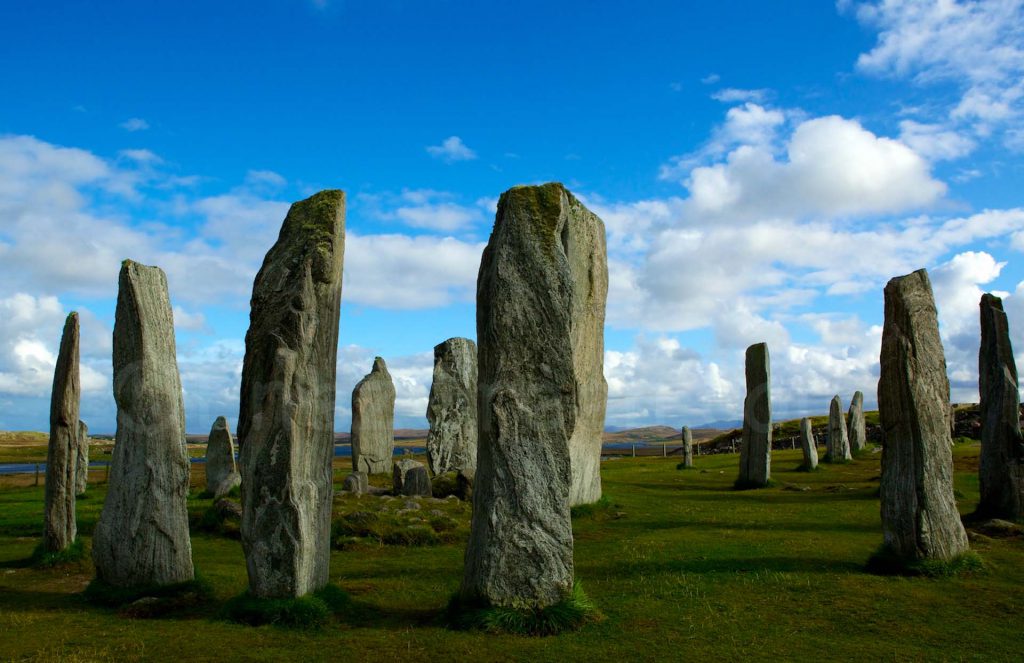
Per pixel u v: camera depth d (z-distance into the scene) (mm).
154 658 8023
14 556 14117
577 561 13156
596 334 20172
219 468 24531
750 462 26297
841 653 8281
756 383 26516
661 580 11469
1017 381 16312
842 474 29312
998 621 9391
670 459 44094
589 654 8078
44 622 9445
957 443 40250
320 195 10359
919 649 8430
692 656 8109
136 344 10938
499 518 8930
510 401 9055
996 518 15891
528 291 9266
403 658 7953
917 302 11820
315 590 9719
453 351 29688
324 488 9984
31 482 32344
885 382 11938
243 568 12953
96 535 10805
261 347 9609
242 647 8328
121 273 11125
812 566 12156
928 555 11406
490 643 8344
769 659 8070
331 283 10062
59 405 13344
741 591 10766
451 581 11648
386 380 30734
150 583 10633
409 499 19969
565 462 9055
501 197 10039
